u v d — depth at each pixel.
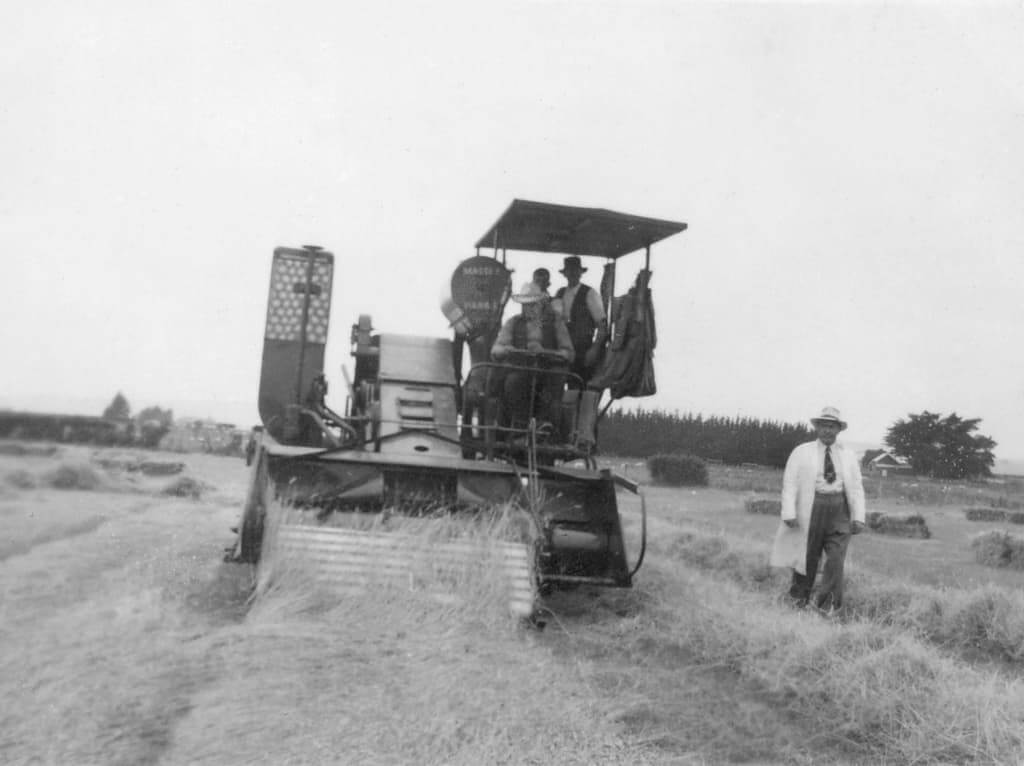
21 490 12.15
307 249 8.55
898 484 26.69
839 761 4.41
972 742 4.62
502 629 5.98
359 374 9.59
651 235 9.10
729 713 4.95
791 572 9.26
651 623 6.83
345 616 5.74
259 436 8.22
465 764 3.91
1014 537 12.29
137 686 4.51
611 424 38.03
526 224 9.20
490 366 8.39
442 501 7.61
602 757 4.15
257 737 3.99
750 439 36.34
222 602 6.31
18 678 4.58
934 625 7.53
